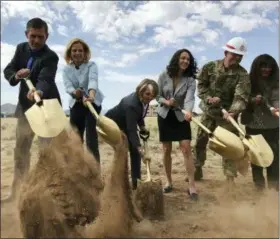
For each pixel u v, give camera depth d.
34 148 6.67
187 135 6.37
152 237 4.48
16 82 5.49
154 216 5.13
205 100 6.67
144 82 5.57
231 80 6.45
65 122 4.08
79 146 3.94
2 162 8.02
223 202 6.01
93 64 6.23
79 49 6.12
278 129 6.72
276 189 6.66
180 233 4.60
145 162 5.56
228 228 4.76
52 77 5.60
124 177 4.82
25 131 5.67
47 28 5.65
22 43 5.72
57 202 3.47
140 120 5.81
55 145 3.86
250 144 5.55
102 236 4.39
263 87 6.64
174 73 6.34
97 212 3.79
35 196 3.49
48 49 5.71
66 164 3.74
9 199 5.12
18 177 5.31
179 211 5.54
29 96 4.69
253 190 6.84
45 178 3.62
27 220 3.50
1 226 4.20
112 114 5.76
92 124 6.22
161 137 6.53
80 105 6.16
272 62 6.48
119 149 4.90
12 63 5.67
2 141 11.05
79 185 3.66
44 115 4.07
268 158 5.50
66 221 3.50
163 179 7.55
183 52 6.26
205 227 4.82
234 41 6.31
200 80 6.75
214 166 9.17
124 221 4.58
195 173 7.53
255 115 6.72
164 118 6.39
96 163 4.02
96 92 6.11
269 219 5.02
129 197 4.82
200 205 5.87
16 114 5.82
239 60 6.37
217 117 6.73
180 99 6.45
